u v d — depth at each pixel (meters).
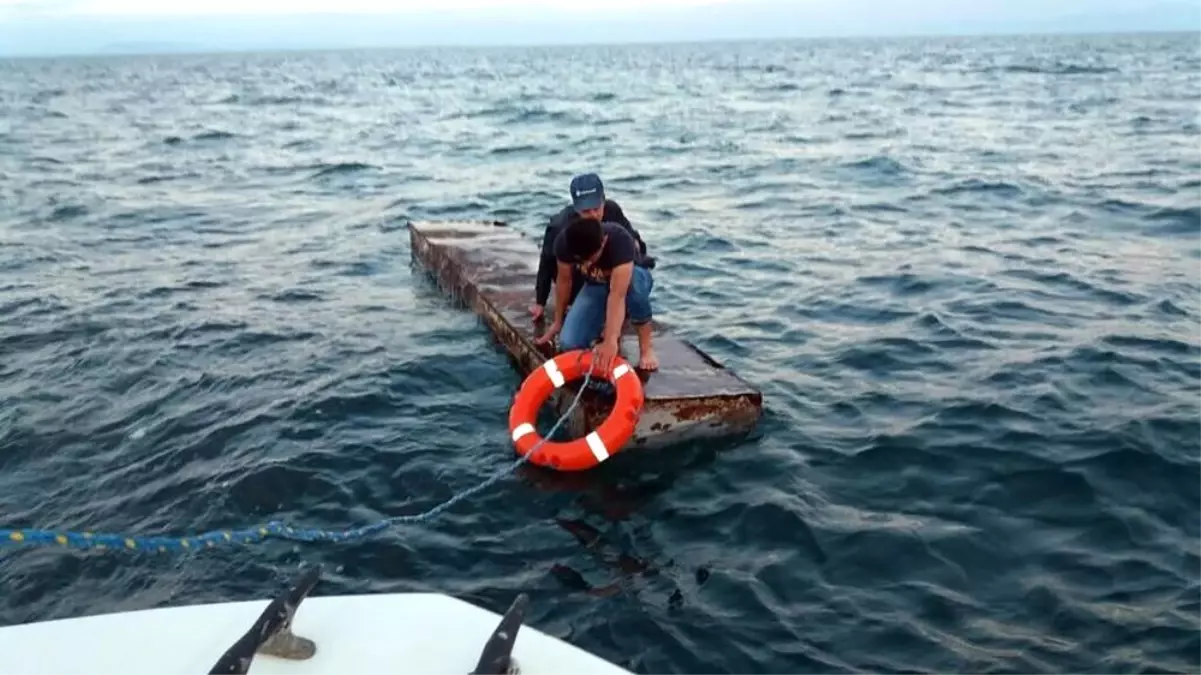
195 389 7.50
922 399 6.91
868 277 10.39
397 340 8.51
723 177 18.16
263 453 6.30
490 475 5.95
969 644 4.26
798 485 5.70
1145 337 8.04
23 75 94.81
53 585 4.94
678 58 121.81
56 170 20.41
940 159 19.41
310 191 17.55
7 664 2.77
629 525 5.35
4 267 11.54
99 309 9.68
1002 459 5.91
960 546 5.01
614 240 5.91
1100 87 40.47
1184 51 95.88
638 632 4.41
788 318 9.07
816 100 37.97
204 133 28.80
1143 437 6.07
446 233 10.86
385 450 6.30
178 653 2.82
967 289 9.73
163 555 5.15
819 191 16.19
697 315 9.28
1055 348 7.86
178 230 13.95
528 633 2.94
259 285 10.62
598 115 33.44
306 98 47.62
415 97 47.25
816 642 4.31
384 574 4.92
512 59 139.12
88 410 7.13
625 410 5.88
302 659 2.77
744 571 4.87
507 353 7.89
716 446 6.24
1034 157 19.28
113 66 143.25
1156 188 14.99
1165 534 5.05
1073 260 10.80
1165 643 4.20
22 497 5.89
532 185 17.70
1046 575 4.74
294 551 5.14
